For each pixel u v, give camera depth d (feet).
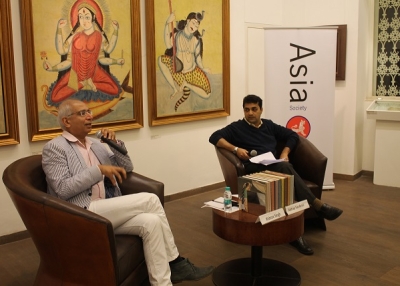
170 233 8.14
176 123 14.70
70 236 6.84
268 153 11.34
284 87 15.38
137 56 13.24
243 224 8.07
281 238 8.16
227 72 15.99
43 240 7.18
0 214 11.05
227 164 11.34
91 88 12.30
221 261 10.06
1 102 10.64
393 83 17.33
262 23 17.10
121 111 13.10
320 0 17.17
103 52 12.44
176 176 14.99
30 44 10.96
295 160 12.12
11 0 10.64
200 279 8.32
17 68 10.94
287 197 8.45
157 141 14.26
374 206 13.96
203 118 15.38
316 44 15.19
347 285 8.87
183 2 14.32
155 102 13.89
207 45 15.24
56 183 7.73
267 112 15.52
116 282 6.89
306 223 12.35
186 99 14.84
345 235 11.54
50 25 11.30
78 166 8.13
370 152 17.69
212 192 15.90
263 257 10.23
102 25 12.32
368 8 17.26
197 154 15.57
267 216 8.02
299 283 8.86
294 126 15.57
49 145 8.02
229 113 16.30
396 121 15.85
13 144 10.96
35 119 11.25
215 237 11.53
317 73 15.33
